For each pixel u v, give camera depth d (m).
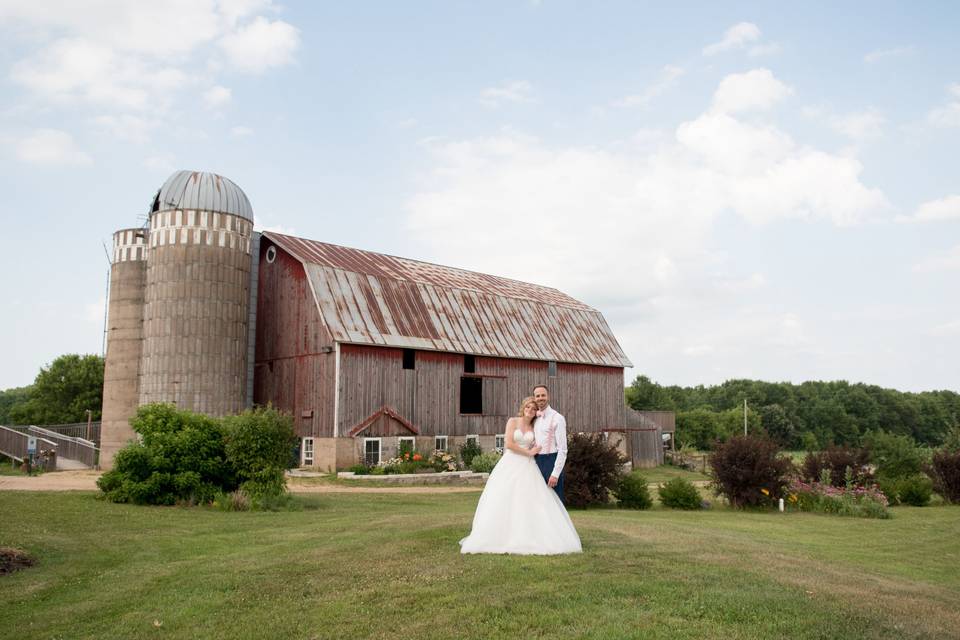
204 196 32.44
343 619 7.38
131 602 8.44
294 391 32.94
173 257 31.84
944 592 9.62
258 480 18.52
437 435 34.91
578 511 20.09
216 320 32.19
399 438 33.03
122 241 34.59
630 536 11.55
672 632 6.90
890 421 119.62
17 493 18.44
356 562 9.52
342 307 32.47
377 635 6.94
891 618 7.73
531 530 9.81
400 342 33.16
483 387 37.94
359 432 31.19
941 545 15.68
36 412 54.91
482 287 43.00
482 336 38.25
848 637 6.98
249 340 35.22
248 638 7.04
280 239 34.88
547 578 8.52
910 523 19.62
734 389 130.38
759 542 13.52
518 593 7.95
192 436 18.22
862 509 21.61
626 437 47.19
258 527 14.23
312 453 31.58
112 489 17.81
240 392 32.91
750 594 8.12
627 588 8.19
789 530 17.17
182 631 7.33
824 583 9.09
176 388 31.31
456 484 29.92
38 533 12.65
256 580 8.93
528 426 10.28
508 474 10.11
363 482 28.06
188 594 8.59
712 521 18.33
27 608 8.45
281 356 33.91
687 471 48.12
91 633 7.48
